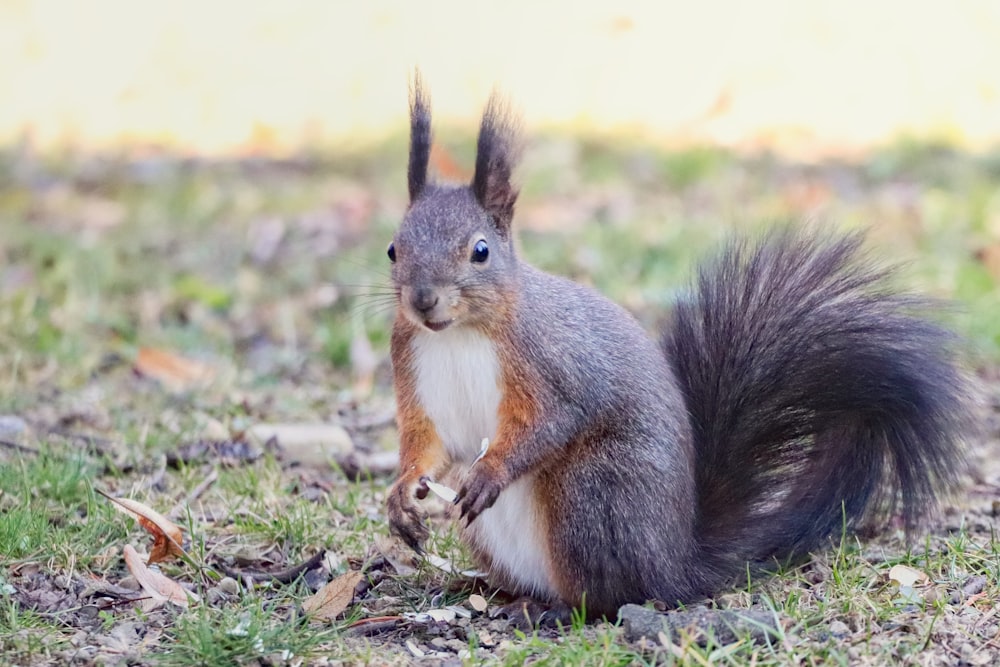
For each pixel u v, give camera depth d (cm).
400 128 2347
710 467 955
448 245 844
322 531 979
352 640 814
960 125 2308
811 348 962
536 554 874
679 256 1634
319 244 1750
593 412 852
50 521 977
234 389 1338
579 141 2205
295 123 2398
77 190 2050
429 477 870
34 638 787
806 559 923
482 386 854
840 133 2289
